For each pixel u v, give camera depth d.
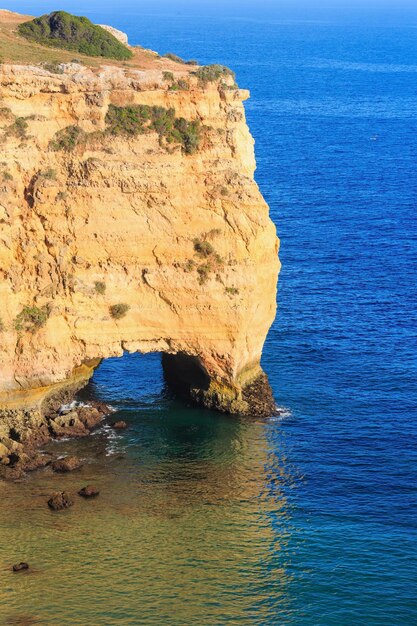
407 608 49.28
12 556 51.78
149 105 66.06
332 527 55.41
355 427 66.19
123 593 49.38
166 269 66.25
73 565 51.31
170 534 54.28
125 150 65.12
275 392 70.88
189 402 69.62
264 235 67.31
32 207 63.94
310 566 52.12
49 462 60.84
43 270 64.56
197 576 51.00
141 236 65.56
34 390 64.94
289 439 64.81
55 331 65.00
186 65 74.38
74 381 68.00
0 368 63.97
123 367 74.69
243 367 68.88
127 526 54.78
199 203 66.25
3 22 76.19
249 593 49.81
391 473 60.78
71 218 64.56
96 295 65.50
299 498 58.19
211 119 66.81
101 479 59.44
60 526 54.50
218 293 66.62
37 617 47.28
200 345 67.50
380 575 51.47
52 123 64.88
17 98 64.12
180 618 47.78
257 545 53.56
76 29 72.94
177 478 60.03
